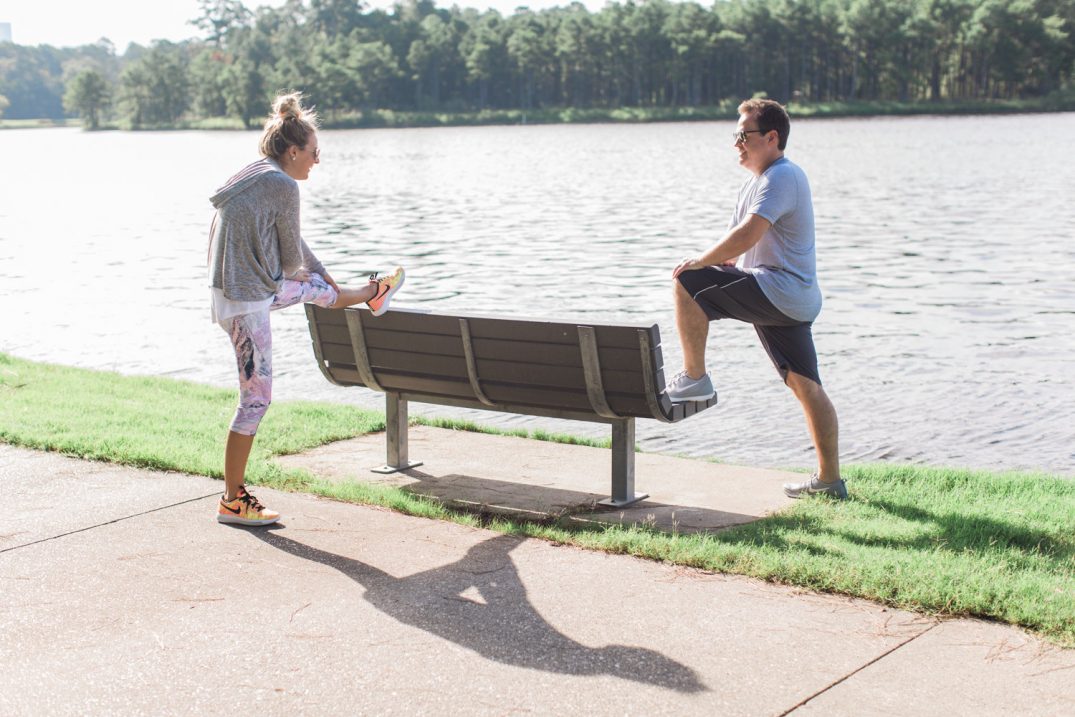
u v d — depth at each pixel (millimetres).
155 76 194875
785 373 5617
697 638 3727
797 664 3521
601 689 3369
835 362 11672
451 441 6945
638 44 156625
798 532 4824
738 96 156375
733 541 4719
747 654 3600
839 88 154000
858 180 43500
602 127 141250
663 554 4500
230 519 4961
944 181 42000
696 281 5430
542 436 7199
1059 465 7914
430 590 4188
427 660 3582
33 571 4387
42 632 3816
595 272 19734
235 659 3602
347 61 169750
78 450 6191
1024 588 4016
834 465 5605
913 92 153750
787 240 5430
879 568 4238
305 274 5320
